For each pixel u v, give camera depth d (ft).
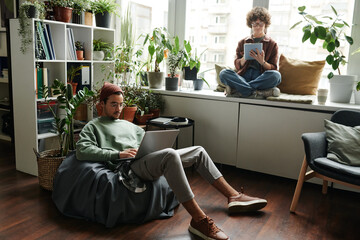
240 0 11.60
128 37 12.61
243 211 7.71
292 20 10.92
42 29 9.14
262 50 10.19
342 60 9.32
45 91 9.52
